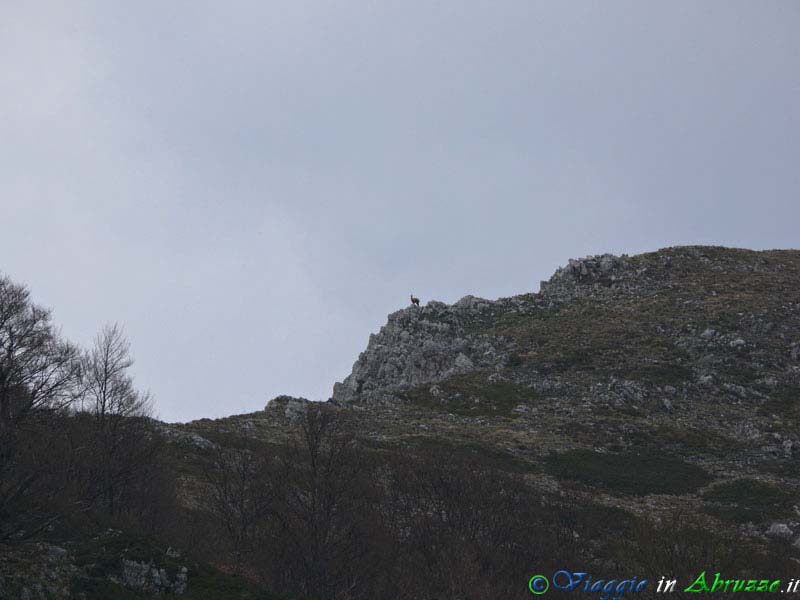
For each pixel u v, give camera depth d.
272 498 58.88
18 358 49.09
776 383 122.25
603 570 64.44
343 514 57.84
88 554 46.66
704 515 84.50
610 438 108.56
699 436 109.38
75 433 54.16
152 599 45.78
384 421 113.00
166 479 62.16
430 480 75.12
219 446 83.19
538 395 123.94
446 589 56.66
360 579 55.00
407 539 63.38
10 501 46.75
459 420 115.88
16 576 41.78
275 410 114.12
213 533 58.41
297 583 53.56
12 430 47.72
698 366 128.50
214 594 47.59
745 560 64.00
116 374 59.47
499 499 72.19
